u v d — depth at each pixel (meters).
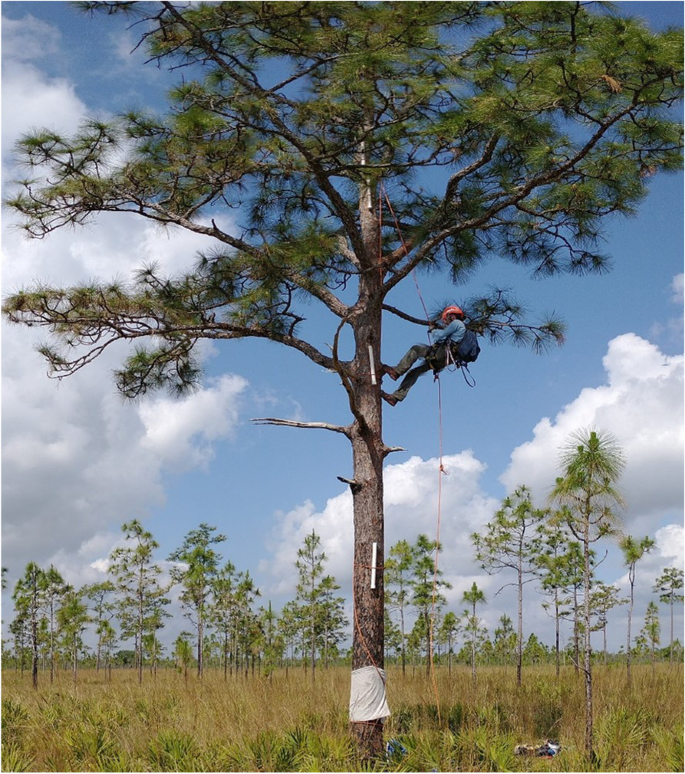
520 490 17.47
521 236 11.09
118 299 9.74
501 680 16.73
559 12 7.86
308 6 7.86
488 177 10.02
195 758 8.28
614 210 9.81
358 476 9.62
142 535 22.64
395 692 13.57
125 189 9.83
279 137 9.26
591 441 8.80
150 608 22.12
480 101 8.26
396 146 8.62
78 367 10.15
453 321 9.95
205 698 13.16
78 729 9.73
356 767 7.89
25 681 21.77
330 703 11.94
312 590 21.80
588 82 7.96
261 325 10.55
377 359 10.03
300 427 9.67
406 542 20.67
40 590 21.70
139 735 9.80
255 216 11.38
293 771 7.86
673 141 8.76
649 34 7.62
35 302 9.54
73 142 9.45
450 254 11.54
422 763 8.10
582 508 8.84
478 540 17.42
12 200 9.55
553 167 9.36
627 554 16.22
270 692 13.68
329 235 9.91
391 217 11.33
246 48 8.62
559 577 17.38
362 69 7.76
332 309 10.48
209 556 21.16
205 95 8.64
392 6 7.91
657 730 9.48
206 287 10.82
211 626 22.78
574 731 10.16
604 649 19.69
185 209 10.57
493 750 8.17
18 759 8.64
